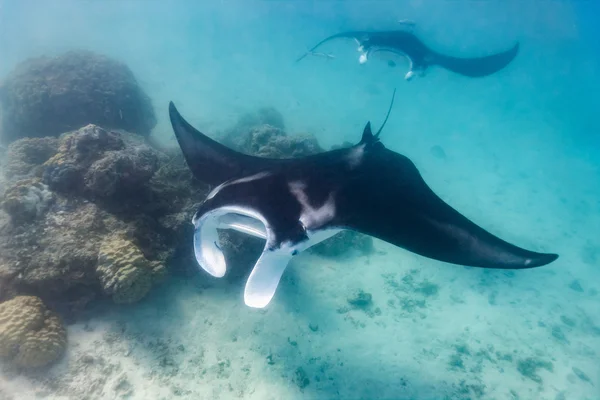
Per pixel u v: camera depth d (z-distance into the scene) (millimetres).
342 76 23156
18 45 22453
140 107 10070
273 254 2748
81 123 8914
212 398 4453
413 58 10477
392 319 6527
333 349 5566
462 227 3584
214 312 5398
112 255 4582
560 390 5828
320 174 3598
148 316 5012
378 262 7941
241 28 36094
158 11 37906
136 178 5254
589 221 11484
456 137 16547
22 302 4301
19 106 8977
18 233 4711
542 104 24516
